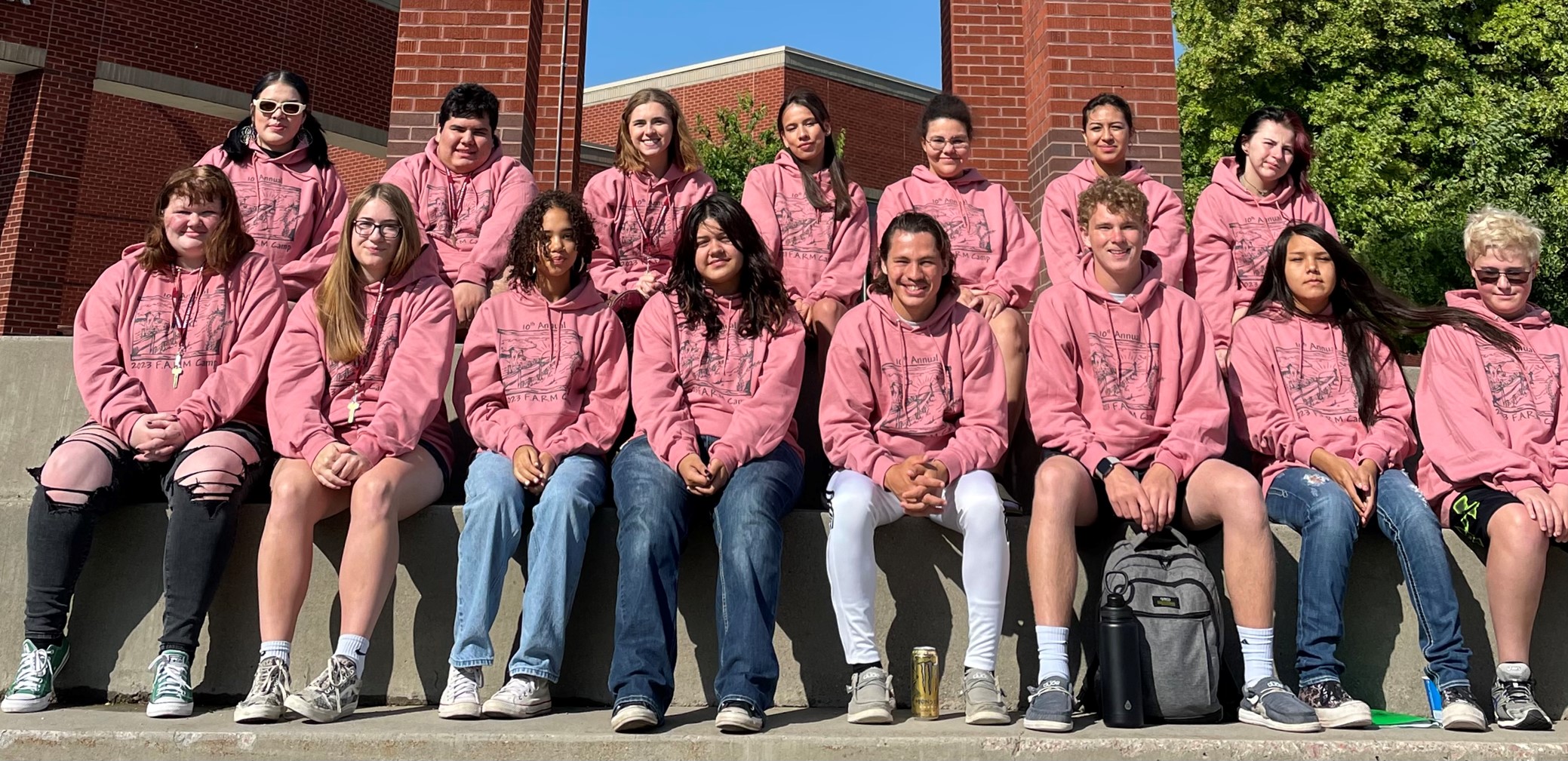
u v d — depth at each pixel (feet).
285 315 11.76
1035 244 14.49
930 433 11.19
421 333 11.36
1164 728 9.54
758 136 55.52
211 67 42.80
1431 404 11.66
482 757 8.79
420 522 11.10
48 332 36.68
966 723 9.80
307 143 14.21
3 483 12.41
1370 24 44.42
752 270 11.59
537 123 23.38
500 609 11.07
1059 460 10.65
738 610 9.68
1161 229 14.66
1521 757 8.80
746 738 8.93
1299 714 9.30
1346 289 12.17
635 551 9.84
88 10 38.88
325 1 46.96
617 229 14.44
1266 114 14.85
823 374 13.20
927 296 11.30
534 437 11.12
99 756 8.82
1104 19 20.21
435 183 14.87
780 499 10.44
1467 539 11.16
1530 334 11.98
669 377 11.25
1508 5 44.83
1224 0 46.57
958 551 11.20
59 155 37.52
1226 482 10.23
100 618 10.93
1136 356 11.47
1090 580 11.19
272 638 9.95
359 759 8.79
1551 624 11.11
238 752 8.80
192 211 11.42
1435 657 10.09
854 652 10.09
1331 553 10.24
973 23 23.82
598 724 9.58
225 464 10.53
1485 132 42.37
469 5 19.39
